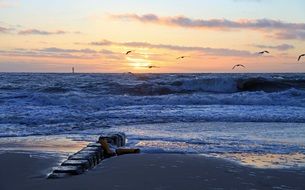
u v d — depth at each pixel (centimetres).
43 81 5822
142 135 1426
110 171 886
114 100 2628
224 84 3831
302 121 1808
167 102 2638
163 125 1694
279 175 855
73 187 752
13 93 3086
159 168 914
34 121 1767
